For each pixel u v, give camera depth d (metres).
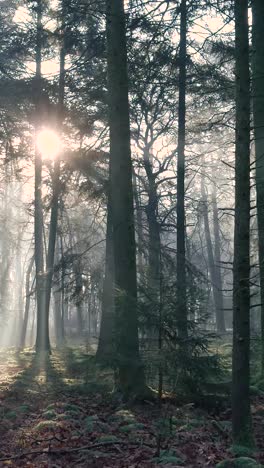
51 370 17.59
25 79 19.59
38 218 28.17
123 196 11.98
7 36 20.03
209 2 12.52
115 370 11.09
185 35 14.95
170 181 20.45
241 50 8.14
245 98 8.05
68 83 16.48
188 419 9.65
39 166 25.31
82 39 15.99
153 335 9.62
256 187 12.73
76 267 19.12
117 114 12.20
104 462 7.40
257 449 7.73
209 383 11.02
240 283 7.78
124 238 11.82
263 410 10.48
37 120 19.98
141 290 9.47
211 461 7.38
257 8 13.09
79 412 10.32
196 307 9.45
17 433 8.91
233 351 7.88
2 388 13.23
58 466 7.26
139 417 9.73
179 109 15.85
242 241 7.79
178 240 15.62
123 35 12.34
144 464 7.21
